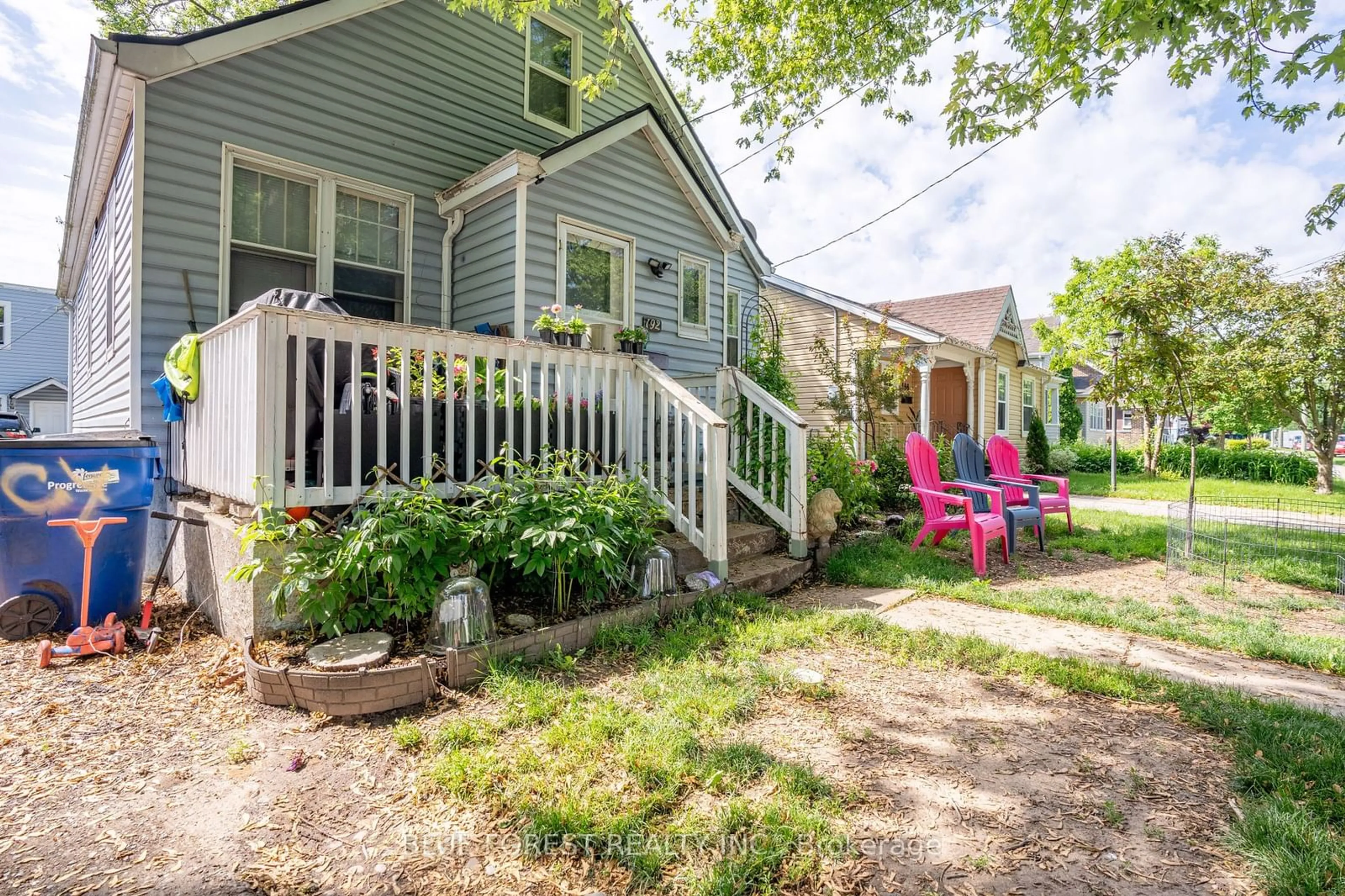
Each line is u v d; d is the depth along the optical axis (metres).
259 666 2.60
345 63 5.73
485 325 5.84
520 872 1.62
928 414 12.33
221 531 3.41
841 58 6.66
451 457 3.58
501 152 6.98
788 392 9.28
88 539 3.22
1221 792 1.98
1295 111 4.02
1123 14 3.58
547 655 3.02
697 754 2.15
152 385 4.70
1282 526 6.61
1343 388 10.17
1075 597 4.39
